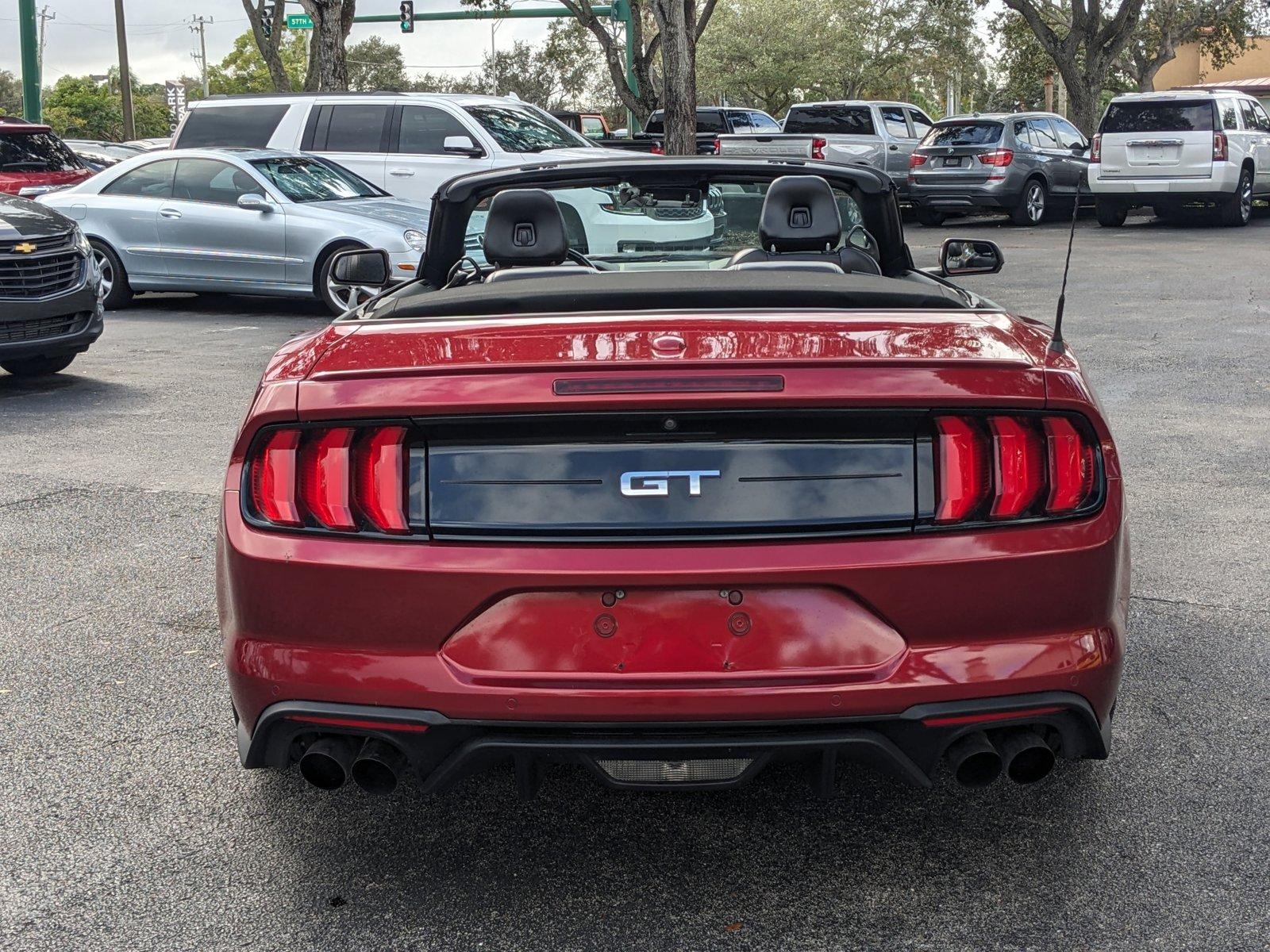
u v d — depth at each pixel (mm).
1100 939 2631
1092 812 3166
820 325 2791
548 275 3670
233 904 2818
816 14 65000
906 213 24688
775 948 2625
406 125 15195
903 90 72875
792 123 25562
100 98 87312
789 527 2518
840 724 2537
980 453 2553
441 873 2941
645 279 3357
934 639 2539
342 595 2561
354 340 2854
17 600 4840
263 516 2633
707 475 2512
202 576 5109
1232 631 4348
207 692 3996
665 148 18984
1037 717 2570
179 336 12086
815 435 2523
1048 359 2695
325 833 3133
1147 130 19938
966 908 2754
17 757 3553
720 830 3121
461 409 2484
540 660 2521
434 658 2547
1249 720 3672
